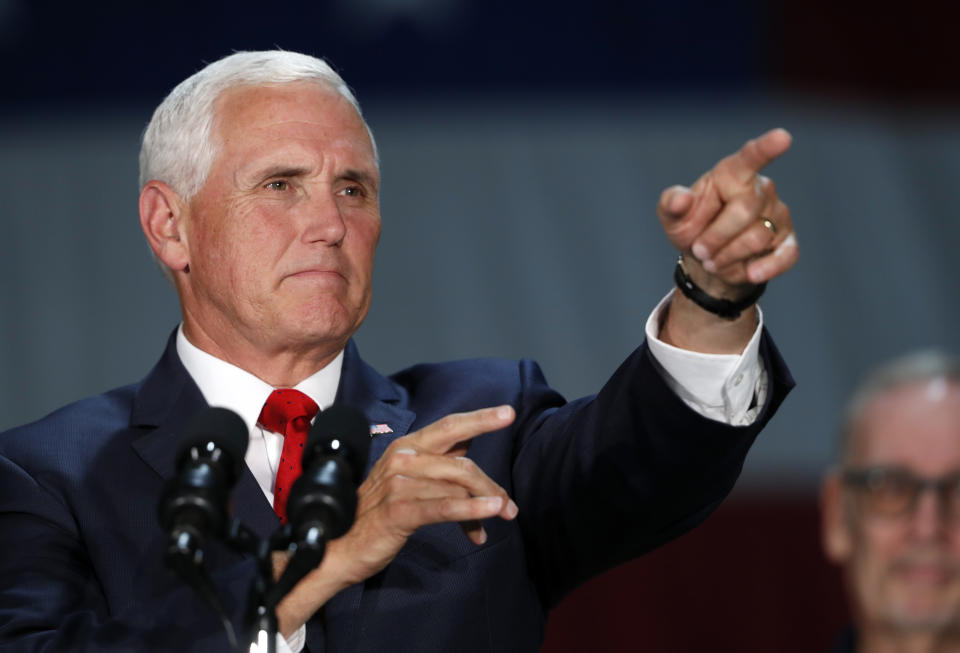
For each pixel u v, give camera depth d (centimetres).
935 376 432
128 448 593
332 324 596
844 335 2181
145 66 2234
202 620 493
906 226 2295
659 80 2384
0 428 1958
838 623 1903
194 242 618
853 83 2417
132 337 2041
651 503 548
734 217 438
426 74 2330
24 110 2211
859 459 429
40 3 2219
